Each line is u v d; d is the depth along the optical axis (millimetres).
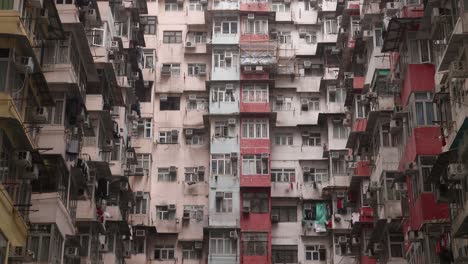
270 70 46594
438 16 25016
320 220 43750
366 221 37906
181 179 44500
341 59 44125
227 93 45469
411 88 28984
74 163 27703
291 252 43281
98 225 31781
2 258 20969
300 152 45625
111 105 35219
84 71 30688
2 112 21234
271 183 44750
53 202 25328
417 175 28172
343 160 44594
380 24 35469
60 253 26047
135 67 41188
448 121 24797
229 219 42719
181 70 47250
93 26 32156
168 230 43188
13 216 22000
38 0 23688
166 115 46156
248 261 41906
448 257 24484
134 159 40781
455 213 24328
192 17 48469
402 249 32406
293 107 46812
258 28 47250
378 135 34000
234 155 43969
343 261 42031
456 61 23094
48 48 27859
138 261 42031
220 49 46656
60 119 27172
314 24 48719
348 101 40406
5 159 22125
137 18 41594
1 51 21938
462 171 22938
